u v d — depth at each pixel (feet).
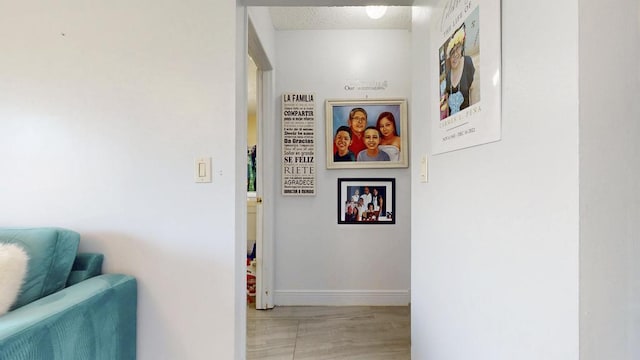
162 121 5.30
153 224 5.33
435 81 4.55
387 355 6.95
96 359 4.22
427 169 4.97
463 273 3.72
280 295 9.87
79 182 5.32
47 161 5.31
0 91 5.30
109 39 5.29
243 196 5.82
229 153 5.28
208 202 5.30
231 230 5.29
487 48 3.07
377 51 9.83
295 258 9.89
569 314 2.14
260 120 9.47
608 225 2.07
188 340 5.33
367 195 9.87
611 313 2.07
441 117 4.32
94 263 5.11
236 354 5.45
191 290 5.33
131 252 5.33
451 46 3.95
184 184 5.31
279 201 9.86
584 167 2.05
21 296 4.05
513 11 2.69
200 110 5.29
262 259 9.48
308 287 9.89
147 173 5.31
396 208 9.86
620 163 2.07
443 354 4.36
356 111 9.78
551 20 2.27
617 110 2.07
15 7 5.28
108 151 5.31
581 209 2.06
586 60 2.05
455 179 3.91
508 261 2.82
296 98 9.77
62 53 5.29
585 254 2.06
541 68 2.37
